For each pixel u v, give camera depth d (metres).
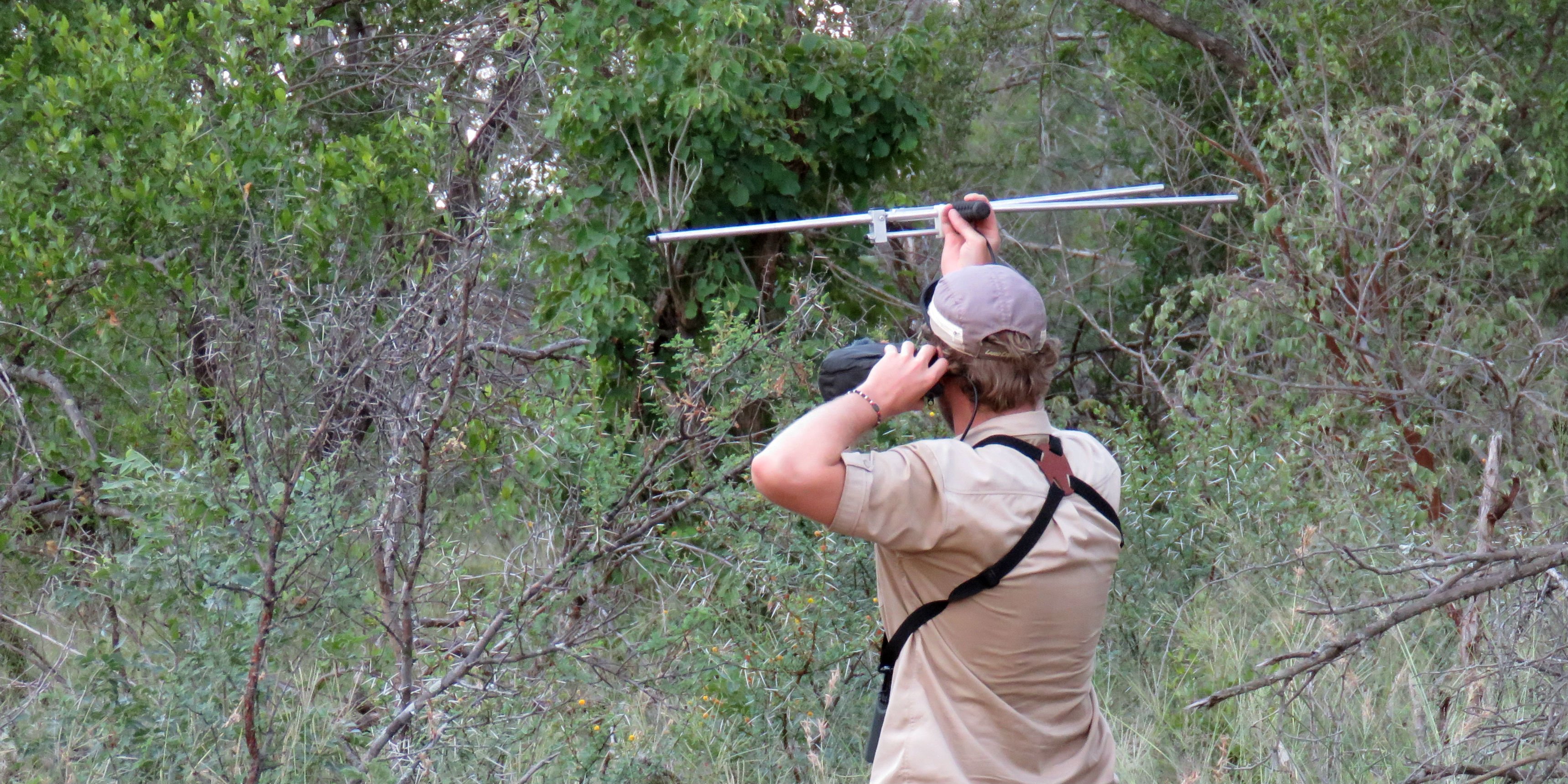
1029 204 8.77
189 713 11.19
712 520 15.05
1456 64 25.38
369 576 13.66
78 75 18.64
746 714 13.26
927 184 29.75
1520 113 25.56
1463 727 10.57
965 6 32.09
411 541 13.51
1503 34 26.52
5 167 18.36
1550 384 20.00
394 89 25.83
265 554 11.78
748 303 20.22
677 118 19.78
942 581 5.65
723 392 16.11
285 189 16.50
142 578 11.51
